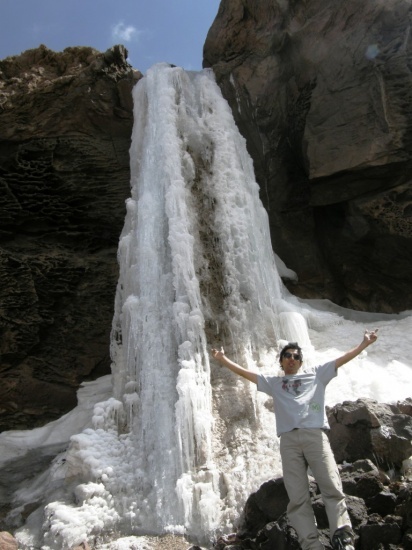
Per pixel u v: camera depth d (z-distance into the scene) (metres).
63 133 10.45
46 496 6.52
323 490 4.36
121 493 6.14
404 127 8.84
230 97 10.77
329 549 4.41
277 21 10.58
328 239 10.23
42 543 5.68
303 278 10.34
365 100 9.09
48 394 9.51
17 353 9.52
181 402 6.44
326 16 9.83
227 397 7.04
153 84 10.10
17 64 11.25
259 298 8.17
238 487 5.98
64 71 11.20
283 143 10.38
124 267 8.53
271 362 7.55
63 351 9.84
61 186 10.37
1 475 7.62
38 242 10.34
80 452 6.48
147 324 7.57
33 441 8.75
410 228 9.25
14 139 10.31
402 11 9.07
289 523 4.77
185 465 6.18
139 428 6.84
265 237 9.12
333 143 9.30
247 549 5.00
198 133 9.62
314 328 8.53
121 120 10.56
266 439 6.56
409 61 8.88
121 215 10.48
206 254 8.52
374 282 10.10
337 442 5.77
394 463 5.59
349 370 7.50
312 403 4.59
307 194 10.26
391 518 4.66
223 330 7.89
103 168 10.51
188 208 8.80
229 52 11.17
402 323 8.71
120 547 5.36
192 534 5.57
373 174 9.23
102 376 9.94
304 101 9.87
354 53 9.30
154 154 9.36
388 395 7.07
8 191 10.16
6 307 9.55
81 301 10.09
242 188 9.14
